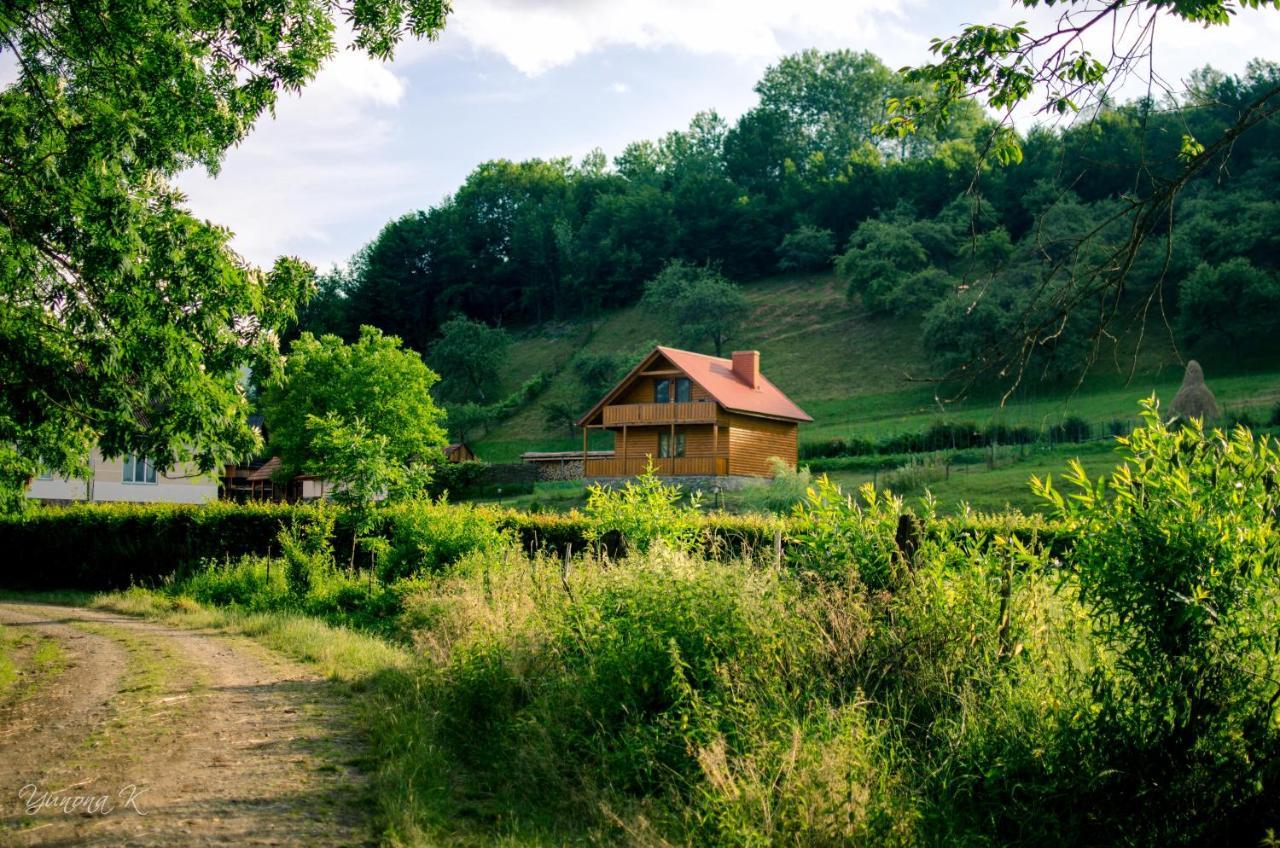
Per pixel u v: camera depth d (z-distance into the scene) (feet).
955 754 20.67
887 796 18.67
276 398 164.66
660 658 24.56
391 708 28.53
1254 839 17.79
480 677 27.81
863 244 359.87
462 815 21.09
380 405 160.15
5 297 41.98
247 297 42.68
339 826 19.61
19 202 38.99
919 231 291.99
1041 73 23.41
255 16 41.50
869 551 27.37
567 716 24.52
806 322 321.93
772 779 18.75
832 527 28.22
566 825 20.57
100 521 91.91
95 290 40.52
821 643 23.95
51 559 93.45
